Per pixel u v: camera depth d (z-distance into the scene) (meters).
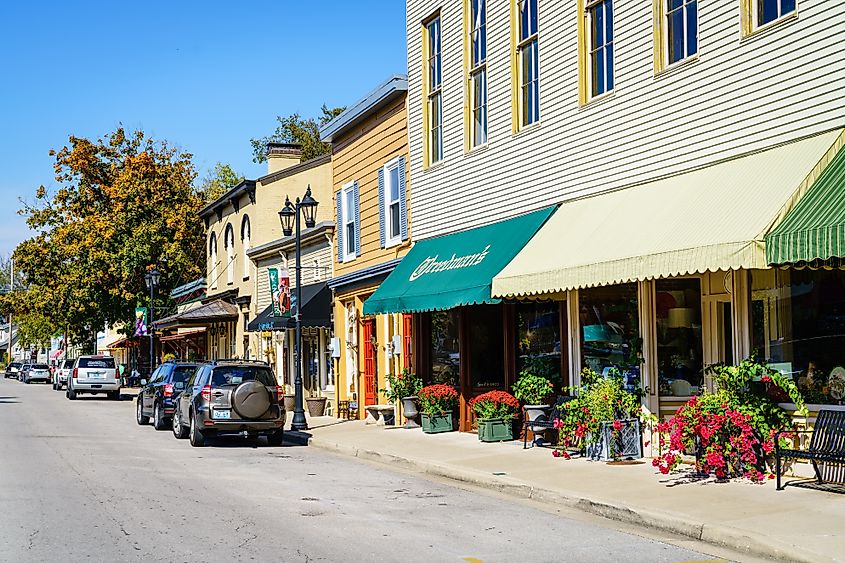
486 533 9.91
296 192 33.47
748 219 10.82
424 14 21.66
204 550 9.10
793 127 11.80
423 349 21.72
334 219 28.05
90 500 12.44
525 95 18.03
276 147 37.31
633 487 11.88
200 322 41.34
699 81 13.39
